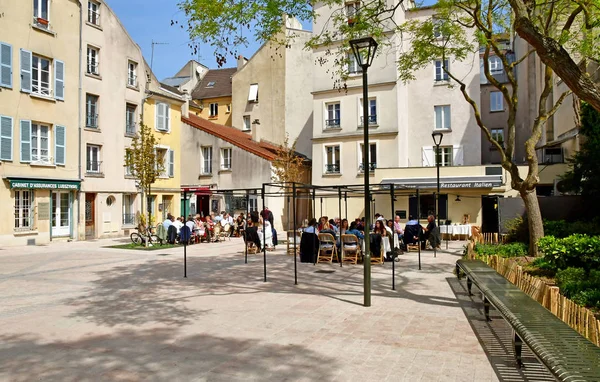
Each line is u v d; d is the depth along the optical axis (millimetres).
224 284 10688
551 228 15258
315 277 11641
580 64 12617
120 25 27328
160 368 5195
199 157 33062
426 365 5246
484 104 34438
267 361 5414
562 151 23719
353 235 14078
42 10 22812
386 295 9227
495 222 24188
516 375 4922
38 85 22609
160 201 29734
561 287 8383
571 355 3971
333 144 30375
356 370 5109
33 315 7758
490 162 33844
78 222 24141
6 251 18750
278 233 29562
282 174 29281
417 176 25844
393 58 28328
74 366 5262
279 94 39812
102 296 9375
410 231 17766
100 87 25859
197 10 8305
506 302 6137
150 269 13336
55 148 23031
